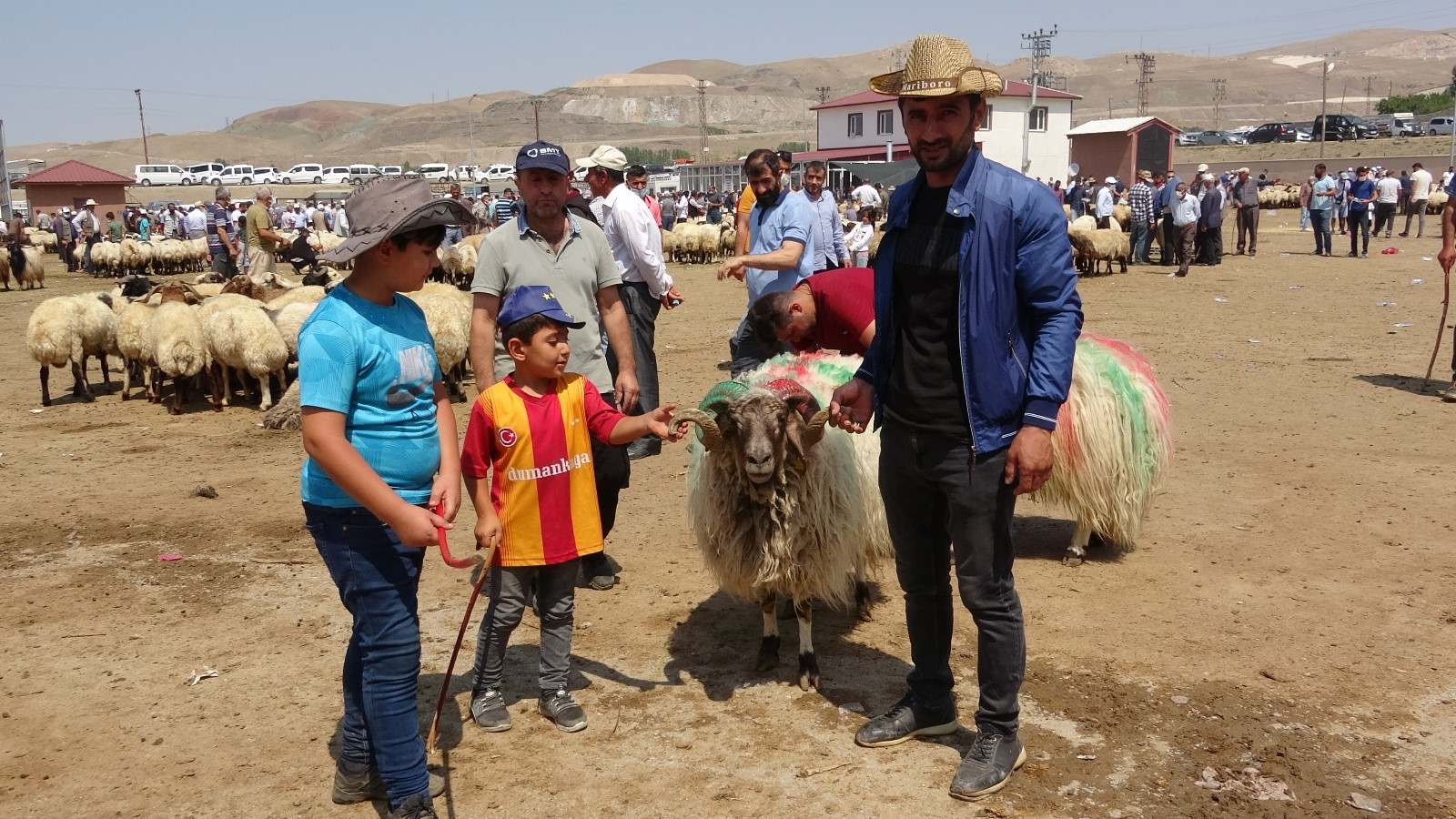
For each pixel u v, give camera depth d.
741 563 4.34
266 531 6.50
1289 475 7.06
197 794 3.62
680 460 8.09
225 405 10.43
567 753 3.85
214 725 4.10
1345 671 4.34
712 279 23.61
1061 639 4.72
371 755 3.51
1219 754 3.72
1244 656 4.50
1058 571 5.59
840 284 5.29
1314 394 9.45
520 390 3.85
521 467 3.81
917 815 3.39
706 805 3.48
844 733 3.96
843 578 4.45
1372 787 3.50
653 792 3.57
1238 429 8.30
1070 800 3.46
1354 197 22.81
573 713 4.03
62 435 9.39
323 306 3.11
